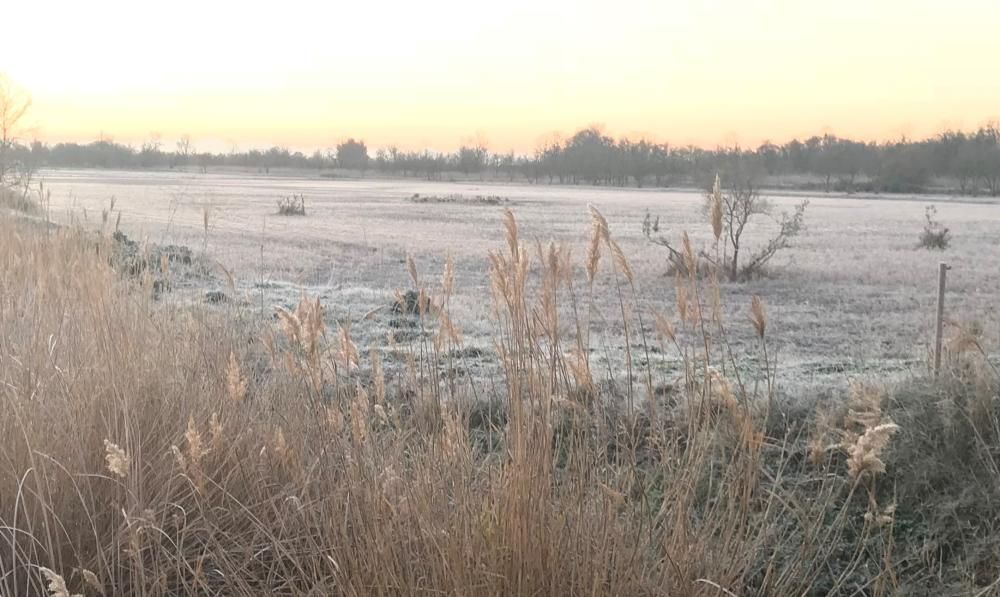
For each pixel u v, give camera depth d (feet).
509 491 9.88
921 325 40.14
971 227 125.70
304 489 11.63
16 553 11.61
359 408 11.78
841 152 262.67
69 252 23.62
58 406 13.61
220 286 32.50
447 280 13.20
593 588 9.26
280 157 468.34
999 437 15.88
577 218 133.59
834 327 39.83
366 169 461.37
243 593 10.84
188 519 12.51
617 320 35.17
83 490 12.36
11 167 73.67
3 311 18.30
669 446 12.27
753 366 25.98
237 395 11.99
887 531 14.42
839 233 115.96
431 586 9.80
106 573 11.53
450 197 227.81
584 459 10.71
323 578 10.32
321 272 59.21
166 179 281.33
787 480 14.44
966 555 13.48
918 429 16.96
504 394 17.60
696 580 9.36
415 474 10.98
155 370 15.40
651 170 331.16
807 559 11.50
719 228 11.69
